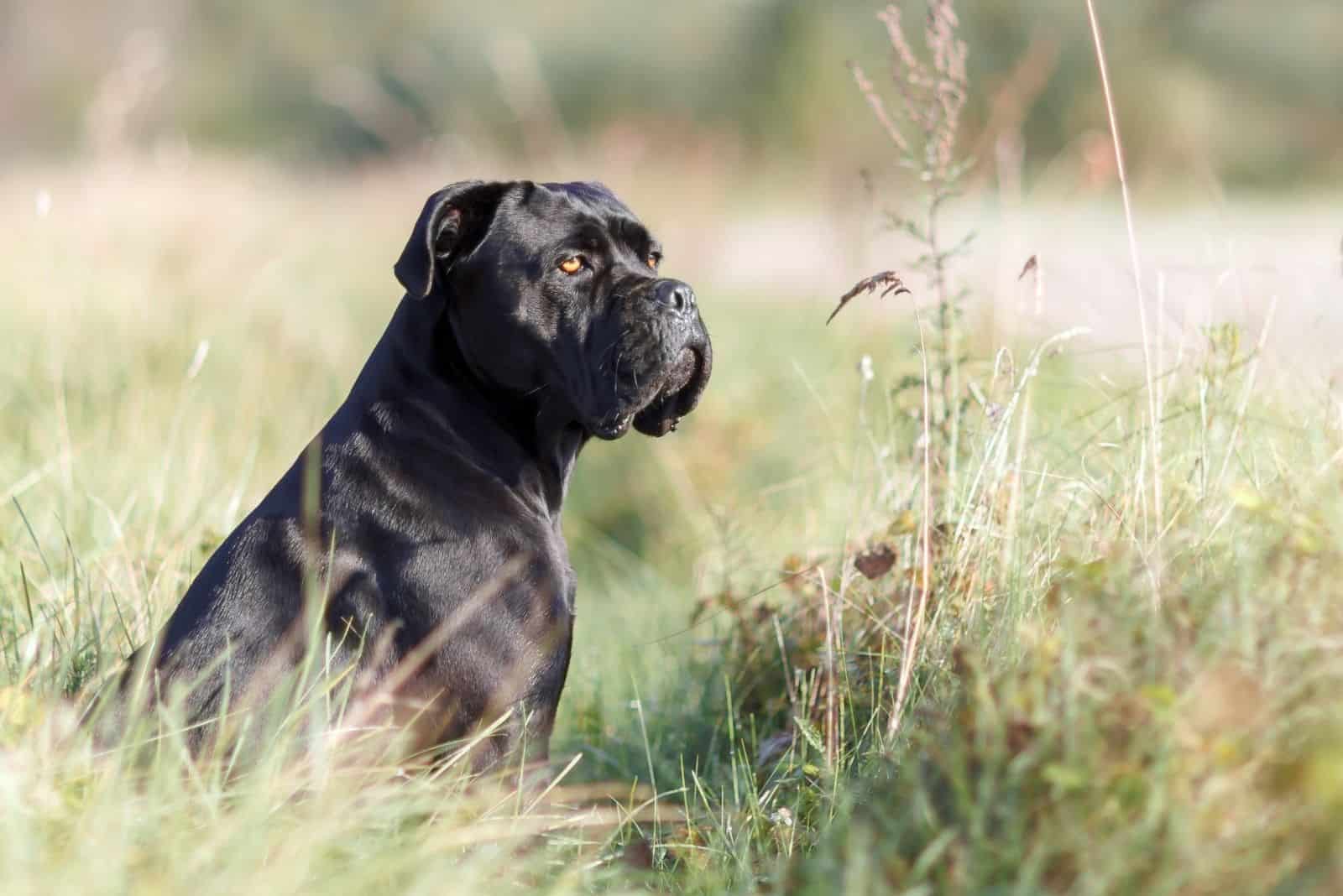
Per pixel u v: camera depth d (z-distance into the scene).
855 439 11.50
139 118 27.11
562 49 50.84
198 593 7.12
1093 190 16.59
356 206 26.48
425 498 7.22
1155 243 21.44
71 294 15.77
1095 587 5.73
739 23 48.09
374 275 22.53
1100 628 5.49
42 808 5.29
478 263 7.72
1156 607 5.54
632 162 24.33
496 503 7.39
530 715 7.06
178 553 8.84
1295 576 5.47
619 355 7.64
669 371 7.67
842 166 30.56
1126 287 10.95
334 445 7.43
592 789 6.89
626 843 6.82
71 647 7.20
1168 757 4.90
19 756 5.55
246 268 20.08
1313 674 5.00
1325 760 4.71
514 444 7.73
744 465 14.47
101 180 21.14
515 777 6.90
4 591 8.20
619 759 8.78
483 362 7.64
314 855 5.25
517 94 35.59
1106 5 43.69
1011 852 4.98
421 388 7.53
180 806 5.35
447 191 7.54
